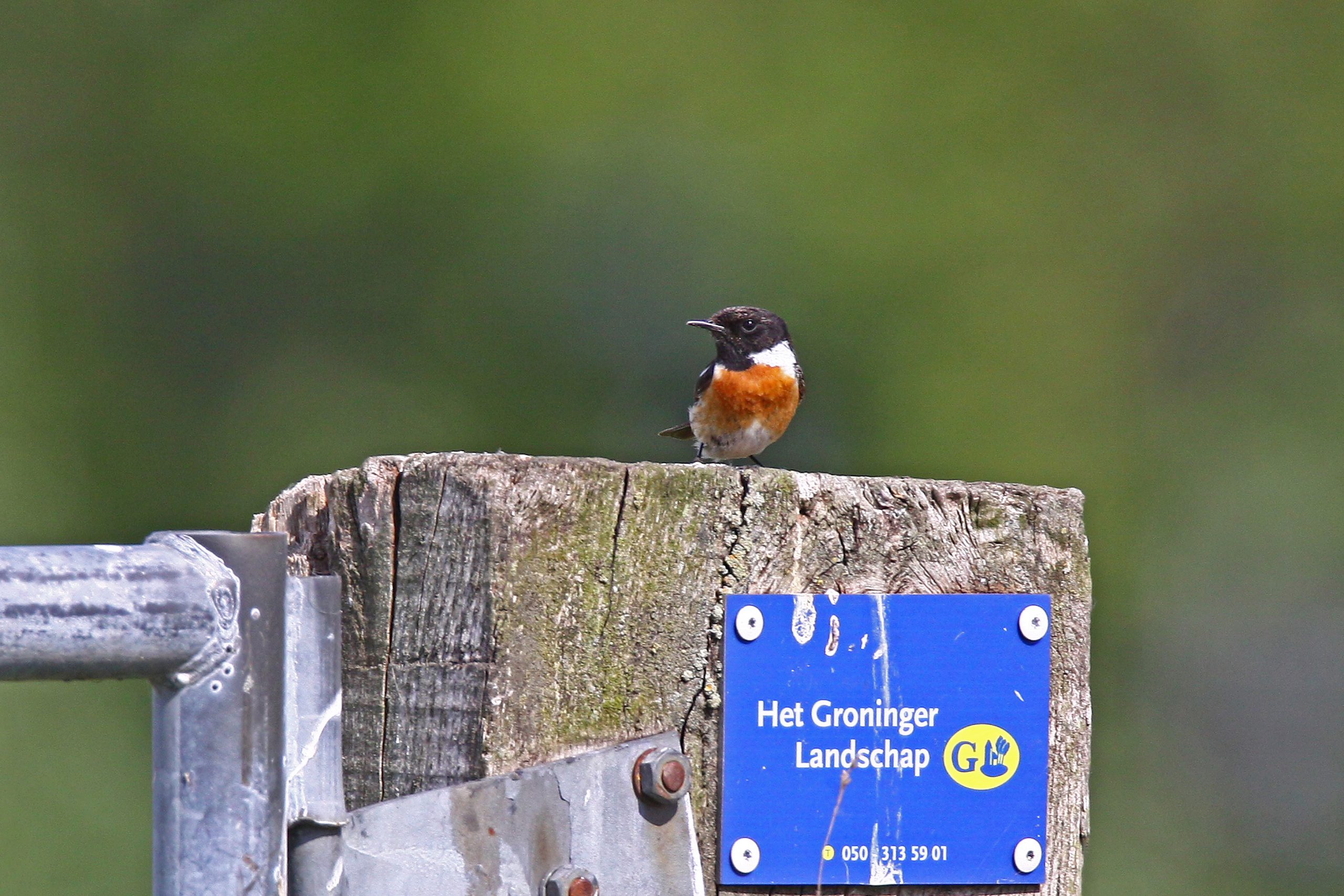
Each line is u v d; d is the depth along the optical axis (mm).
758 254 16984
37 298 16203
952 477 16484
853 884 2631
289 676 2086
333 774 2127
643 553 2551
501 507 2469
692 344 17016
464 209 17328
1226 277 17297
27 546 1836
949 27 17781
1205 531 16438
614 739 2516
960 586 2770
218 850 1913
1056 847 2811
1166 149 17578
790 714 2602
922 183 17281
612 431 17062
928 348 16672
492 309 17219
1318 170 17562
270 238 17047
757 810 2580
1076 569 2842
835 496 2688
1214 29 17562
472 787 2318
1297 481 16484
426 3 17484
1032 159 17453
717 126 17547
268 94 17172
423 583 2518
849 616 2641
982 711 2701
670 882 2453
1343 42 17797
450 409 17094
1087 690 2846
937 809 2672
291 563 2646
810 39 17734
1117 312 17156
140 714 10375
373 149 17250
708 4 17859
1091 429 16641
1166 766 14273
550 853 2371
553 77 17641
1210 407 17016
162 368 16547
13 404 15602
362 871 2219
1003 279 17000
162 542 1908
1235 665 15062
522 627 2469
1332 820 13844
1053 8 17766
